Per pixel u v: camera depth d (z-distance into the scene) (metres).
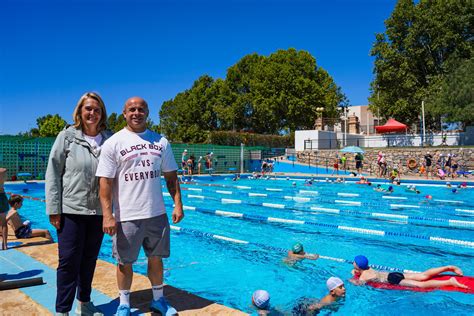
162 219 3.18
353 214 11.09
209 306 3.43
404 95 35.75
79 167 3.03
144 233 3.09
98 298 3.60
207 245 7.25
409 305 4.22
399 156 26.34
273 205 12.82
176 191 3.37
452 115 26.75
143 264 5.88
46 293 3.71
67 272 3.00
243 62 51.25
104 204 2.97
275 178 25.06
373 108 39.38
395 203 13.36
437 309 4.10
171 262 6.18
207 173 27.97
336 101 50.72
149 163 3.10
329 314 4.08
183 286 5.05
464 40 32.94
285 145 42.06
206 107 52.12
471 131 29.22
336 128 49.16
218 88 52.06
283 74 44.44
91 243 3.16
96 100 3.21
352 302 4.36
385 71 35.03
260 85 45.22
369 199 14.52
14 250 5.47
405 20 34.38
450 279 4.71
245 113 49.09
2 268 4.58
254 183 21.80
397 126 32.09
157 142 3.23
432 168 25.09
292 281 5.20
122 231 3.06
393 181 20.44
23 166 19.36
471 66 26.72
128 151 3.04
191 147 27.55
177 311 3.31
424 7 34.31
